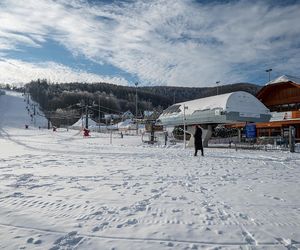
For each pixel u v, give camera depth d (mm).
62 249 5086
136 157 20562
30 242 5387
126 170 13875
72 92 189750
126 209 7312
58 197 8516
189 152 24938
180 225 6211
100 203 7855
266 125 32219
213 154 22500
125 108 180375
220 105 30031
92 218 6633
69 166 15539
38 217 6719
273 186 10109
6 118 143000
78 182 10812
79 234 5738
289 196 8664
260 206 7625
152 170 13844
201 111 31984
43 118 153375
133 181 11000
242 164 16172
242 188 9789
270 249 5074
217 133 44812
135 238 5543
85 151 27062
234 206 7621
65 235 5691
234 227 6102
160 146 35031
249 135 30781
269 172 13281
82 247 5160
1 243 5336
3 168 14859
